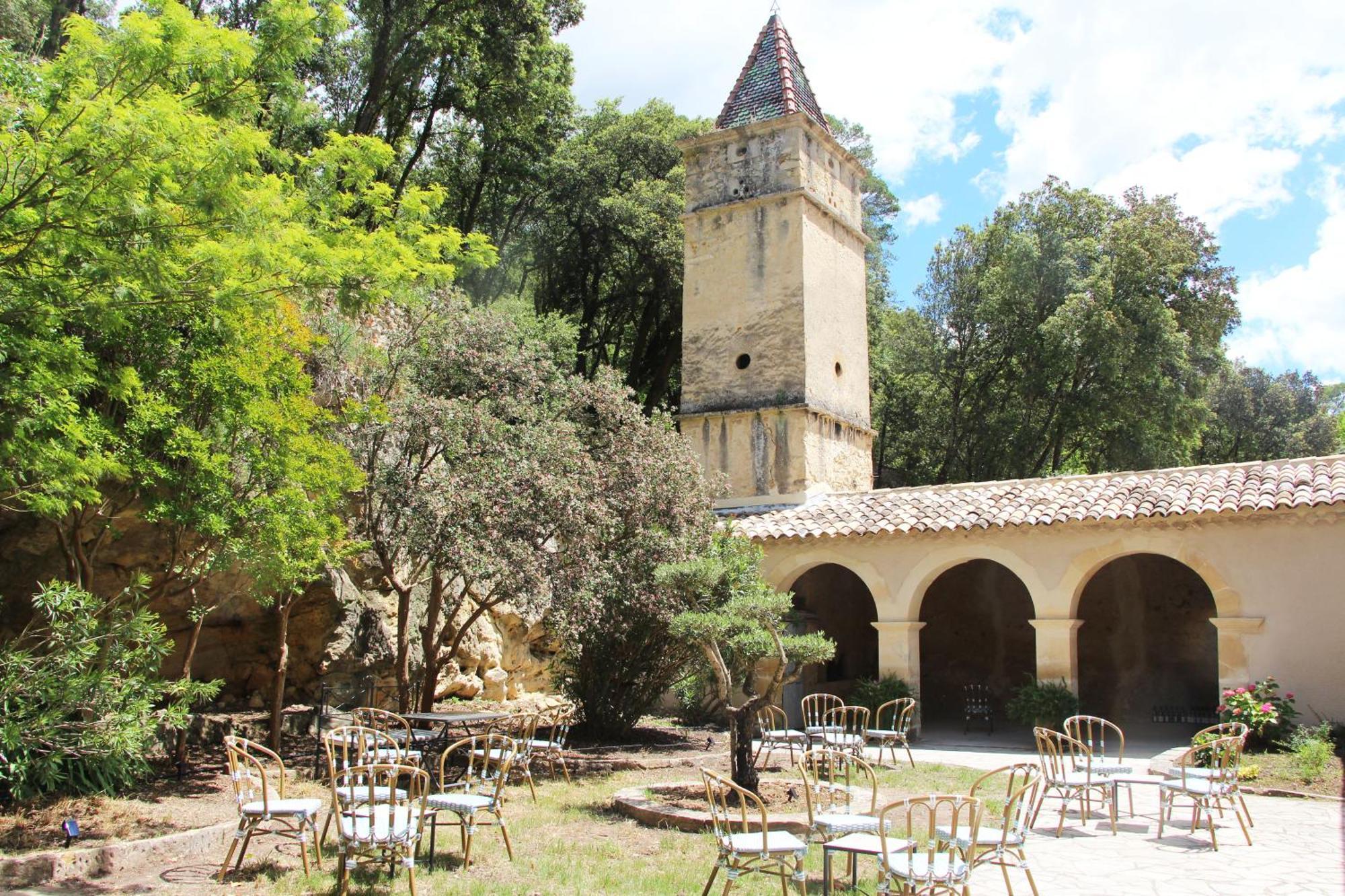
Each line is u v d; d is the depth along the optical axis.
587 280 31.34
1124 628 19.23
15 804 8.58
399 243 8.67
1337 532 13.70
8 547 10.51
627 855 8.20
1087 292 28.12
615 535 14.21
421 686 14.07
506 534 11.98
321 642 13.27
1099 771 9.92
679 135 29.73
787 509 18.53
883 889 6.22
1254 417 42.53
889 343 35.09
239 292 7.68
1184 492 15.00
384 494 12.16
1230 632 14.14
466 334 13.86
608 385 15.05
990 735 17.34
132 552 11.23
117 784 9.63
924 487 18.19
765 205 19.97
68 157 6.20
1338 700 13.38
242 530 9.70
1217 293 30.02
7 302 6.67
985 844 6.69
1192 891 7.18
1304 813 10.02
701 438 19.84
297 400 9.88
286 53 7.66
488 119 26.84
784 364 19.27
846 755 8.37
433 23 23.48
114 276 6.87
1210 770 9.50
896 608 16.69
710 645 10.45
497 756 9.96
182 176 6.78
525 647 17.98
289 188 9.68
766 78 21.19
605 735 15.34
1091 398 28.59
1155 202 30.41
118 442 8.64
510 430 12.99
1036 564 15.71
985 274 31.98
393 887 7.09
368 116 23.20
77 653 8.27
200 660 12.60
